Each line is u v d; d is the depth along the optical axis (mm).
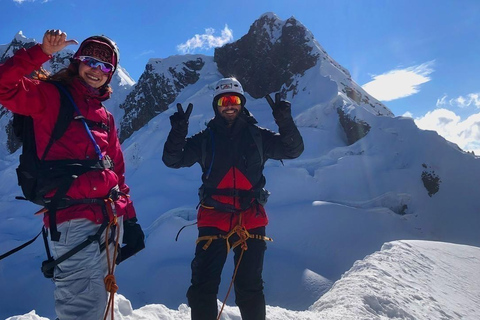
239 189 3354
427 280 7449
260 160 3443
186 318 4336
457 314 6422
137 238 3029
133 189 24500
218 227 3266
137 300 14836
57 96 2580
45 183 2482
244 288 3260
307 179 20906
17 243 21953
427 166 21375
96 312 2461
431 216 19594
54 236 2447
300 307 13148
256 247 3316
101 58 2707
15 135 2654
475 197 20250
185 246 17078
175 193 22797
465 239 18375
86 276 2498
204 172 3428
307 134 26000
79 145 2598
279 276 14664
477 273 8656
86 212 2553
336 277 14609
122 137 37406
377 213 18578
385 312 5645
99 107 2814
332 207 18328
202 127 29203
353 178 21141
